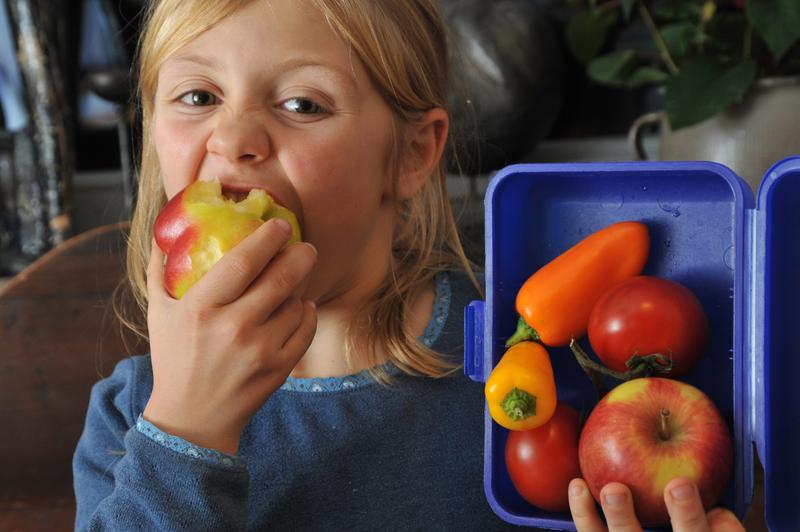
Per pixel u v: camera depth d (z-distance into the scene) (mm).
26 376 1059
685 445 555
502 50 1459
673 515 525
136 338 1065
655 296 612
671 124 1130
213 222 618
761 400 559
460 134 1129
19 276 1063
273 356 625
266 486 763
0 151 1873
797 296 577
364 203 717
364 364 809
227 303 613
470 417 803
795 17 1107
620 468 554
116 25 1925
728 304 648
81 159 2072
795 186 558
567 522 618
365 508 768
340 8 692
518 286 692
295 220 644
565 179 663
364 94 708
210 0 678
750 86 1136
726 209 651
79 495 817
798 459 573
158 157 783
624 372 625
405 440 785
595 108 1976
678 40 1312
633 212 675
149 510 623
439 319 847
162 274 678
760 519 765
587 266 643
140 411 812
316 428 779
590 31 1552
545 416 604
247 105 669
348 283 782
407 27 780
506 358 621
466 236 1136
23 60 1809
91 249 1073
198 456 627
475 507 788
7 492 1054
